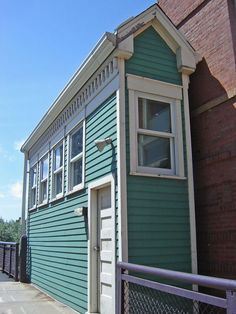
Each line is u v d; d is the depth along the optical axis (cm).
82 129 849
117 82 673
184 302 480
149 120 683
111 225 670
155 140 686
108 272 677
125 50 671
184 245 652
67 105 951
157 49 719
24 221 1352
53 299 909
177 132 698
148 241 623
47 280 1006
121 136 644
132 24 689
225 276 635
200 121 732
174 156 691
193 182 704
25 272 1235
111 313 642
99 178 716
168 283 606
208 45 732
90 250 727
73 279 812
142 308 451
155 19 721
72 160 896
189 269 645
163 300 471
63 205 934
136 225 620
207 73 727
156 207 643
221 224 656
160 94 698
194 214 671
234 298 282
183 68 723
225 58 683
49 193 1076
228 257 634
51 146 1101
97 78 762
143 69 694
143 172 650
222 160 668
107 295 671
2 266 1495
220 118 684
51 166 1083
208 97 718
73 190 858
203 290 641
